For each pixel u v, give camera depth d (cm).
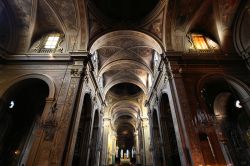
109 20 1219
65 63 1019
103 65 1526
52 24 1168
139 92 2408
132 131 3906
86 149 1162
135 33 1216
